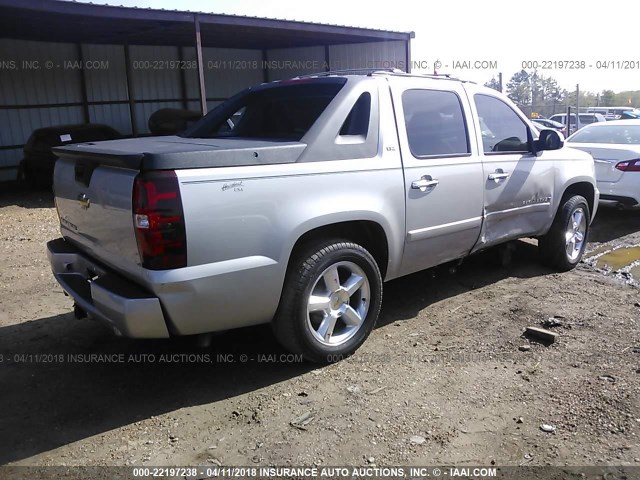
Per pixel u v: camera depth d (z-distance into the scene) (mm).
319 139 3658
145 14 12117
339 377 3703
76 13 11281
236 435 3098
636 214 9031
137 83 18812
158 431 3156
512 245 5926
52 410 3395
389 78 4223
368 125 3963
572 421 3133
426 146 4363
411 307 4930
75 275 4012
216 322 3311
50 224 9375
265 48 21625
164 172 2996
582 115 27312
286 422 3205
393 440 3014
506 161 5008
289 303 3576
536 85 45469
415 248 4312
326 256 3648
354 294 3998
